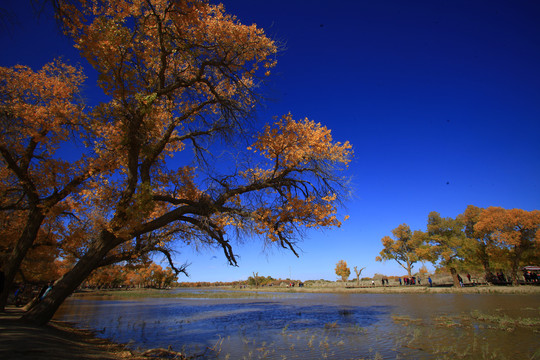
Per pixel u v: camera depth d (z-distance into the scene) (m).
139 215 9.09
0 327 7.12
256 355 9.34
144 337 12.87
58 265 26.72
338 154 11.30
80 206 11.27
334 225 10.13
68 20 6.41
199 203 10.85
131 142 9.84
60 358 5.29
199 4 8.97
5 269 11.30
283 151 11.27
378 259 60.81
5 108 10.13
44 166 10.98
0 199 13.01
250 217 10.68
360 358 8.71
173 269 14.52
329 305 27.45
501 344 9.64
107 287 83.50
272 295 49.44
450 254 41.22
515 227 36.59
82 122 10.77
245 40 10.53
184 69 11.45
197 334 13.64
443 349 9.17
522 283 39.72
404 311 19.81
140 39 9.77
